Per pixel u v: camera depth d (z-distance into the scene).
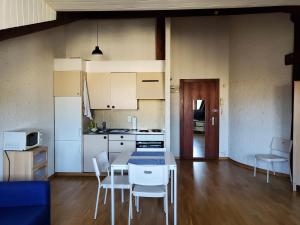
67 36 6.60
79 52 6.63
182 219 3.51
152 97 5.84
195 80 7.27
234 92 6.83
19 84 4.26
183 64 7.25
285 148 5.33
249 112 6.24
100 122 6.35
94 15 4.79
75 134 5.59
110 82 5.86
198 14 4.69
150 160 3.54
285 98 5.45
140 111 6.35
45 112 5.19
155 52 6.58
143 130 6.11
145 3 3.65
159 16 4.77
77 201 4.18
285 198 4.27
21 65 4.31
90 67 5.86
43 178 4.27
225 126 7.26
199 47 7.23
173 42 7.21
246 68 6.31
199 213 3.71
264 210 3.80
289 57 5.22
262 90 5.90
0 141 3.80
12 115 4.08
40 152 4.16
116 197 4.39
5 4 2.80
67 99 5.58
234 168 6.29
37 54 4.87
